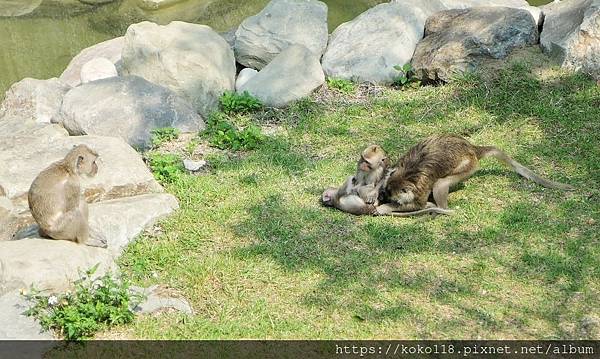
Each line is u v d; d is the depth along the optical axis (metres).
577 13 11.22
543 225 8.17
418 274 7.60
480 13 11.66
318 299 7.35
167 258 8.02
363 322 7.05
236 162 9.77
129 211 8.48
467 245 7.99
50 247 7.64
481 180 9.08
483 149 8.80
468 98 10.75
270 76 11.30
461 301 7.23
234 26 16.44
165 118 10.51
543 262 7.63
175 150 10.15
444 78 11.20
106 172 8.98
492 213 8.45
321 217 8.57
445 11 12.00
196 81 11.13
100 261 7.80
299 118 10.74
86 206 7.96
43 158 9.40
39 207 7.77
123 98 10.56
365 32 11.98
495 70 11.04
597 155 9.35
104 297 7.12
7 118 10.86
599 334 6.74
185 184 9.27
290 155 9.88
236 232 8.41
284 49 11.90
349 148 10.00
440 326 6.96
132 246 8.25
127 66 11.46
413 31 11.95
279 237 8.29
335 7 16.83
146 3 17.39
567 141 9.70
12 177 9.04
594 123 9.94
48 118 11.53
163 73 11.15
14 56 15.72
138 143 10.24
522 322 6.95
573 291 7.25
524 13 11.46
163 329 7.05
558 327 6.87
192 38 11.50
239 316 7.20
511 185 8.94
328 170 9.51
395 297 7.32
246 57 12.20
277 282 7.61
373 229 8.28
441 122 10.43
